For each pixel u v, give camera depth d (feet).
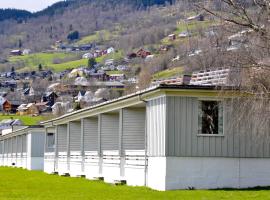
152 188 96.48
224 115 93.86
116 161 118.01
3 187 110.11
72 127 159.22
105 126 129.80
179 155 91.91
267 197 78.64
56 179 137.18
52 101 598.75
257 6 71.61
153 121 97.40
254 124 86.22
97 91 513.04
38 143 215.31
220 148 93.71
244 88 82.28
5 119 535.19
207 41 77.41
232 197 78.89
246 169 94.73
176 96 92.32
